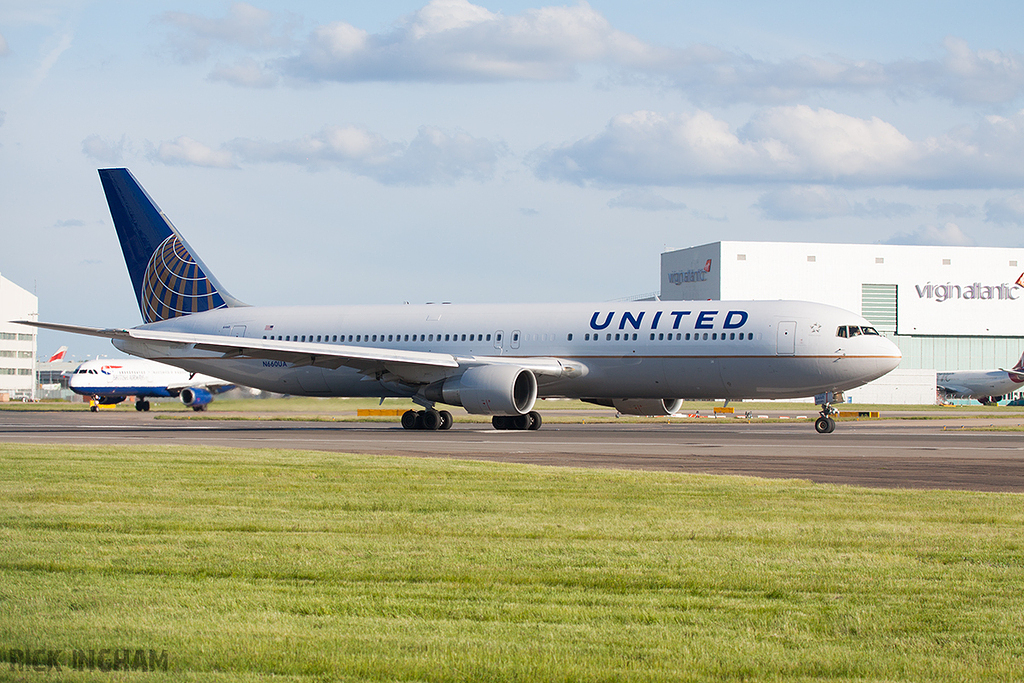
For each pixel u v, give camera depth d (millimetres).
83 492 59094
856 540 43781
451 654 27375
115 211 169000
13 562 38562
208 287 166625
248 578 36125
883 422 188875
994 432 141875
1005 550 41562
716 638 28906
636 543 43094
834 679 25766
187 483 63969
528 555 40344
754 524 48188
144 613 31219
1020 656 27391
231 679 25516
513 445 106688
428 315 151500
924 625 30266
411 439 118125
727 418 198625
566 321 141250
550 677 25734
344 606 32219
